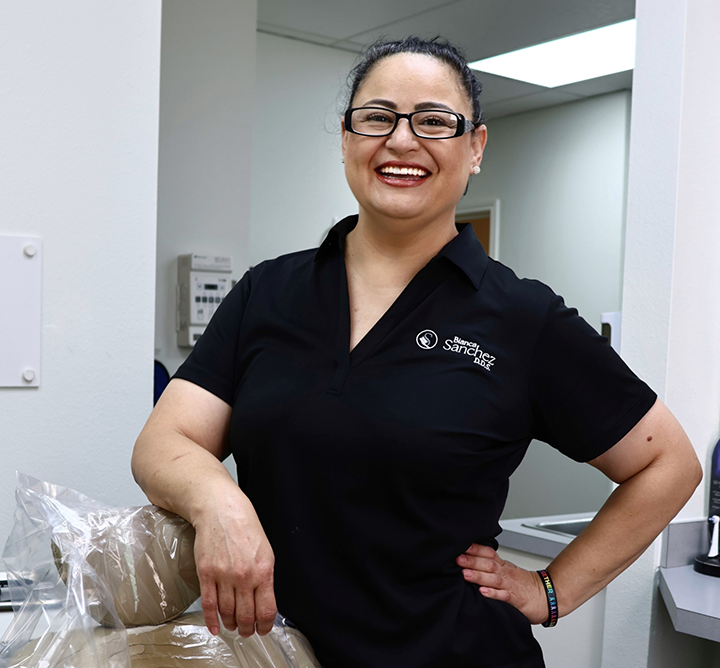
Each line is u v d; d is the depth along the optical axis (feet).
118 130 4.45
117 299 4.48
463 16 10.67
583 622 5.88
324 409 3.15
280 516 3.20
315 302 3.43
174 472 3.05
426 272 3.36
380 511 3.14
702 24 5.30
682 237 5.30
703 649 5.64
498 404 3.23
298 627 3.21
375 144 3.26
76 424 4.37
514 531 6.52
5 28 4.12
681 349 5.36
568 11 10.39
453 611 3.21
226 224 9.22
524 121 15.62
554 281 15.11
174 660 2.91
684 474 3.60
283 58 11.75
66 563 2.79
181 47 8.78
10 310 4.16
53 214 4.28
